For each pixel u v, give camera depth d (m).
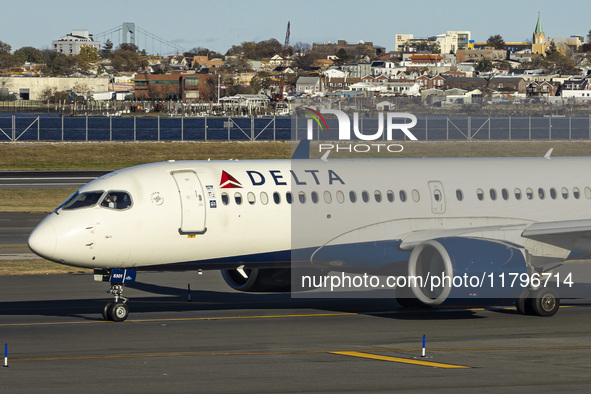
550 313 92.50
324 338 78.94
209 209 90.19
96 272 90.69
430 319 90.19
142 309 97.00
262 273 98.56
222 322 87.75
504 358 70.31
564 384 61.41
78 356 70.38
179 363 67.62
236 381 61.66
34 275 124.06
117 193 88.06
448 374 64.19
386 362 68.38
